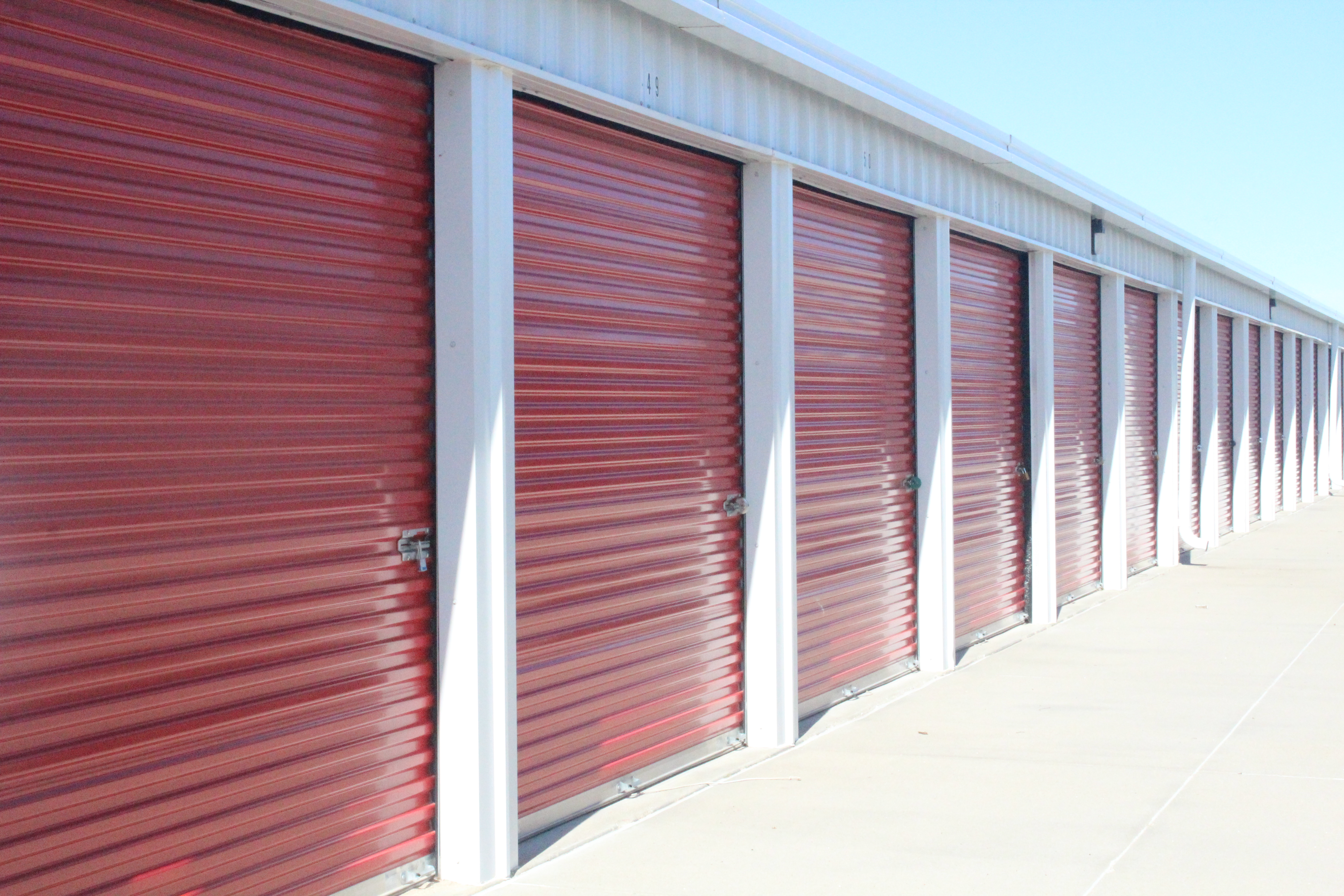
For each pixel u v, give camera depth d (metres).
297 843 4.28
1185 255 15.16
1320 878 4.76
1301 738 6.85
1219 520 18.52
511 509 4.85
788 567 6.86
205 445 3.96
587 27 5.40
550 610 5.43
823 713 7.64
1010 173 9.78
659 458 6.13
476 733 4.70
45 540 3.54
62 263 3.58
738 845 5.22
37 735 3.52
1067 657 9.38
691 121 6.10
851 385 8.05
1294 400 23.20
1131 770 6.29
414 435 4.72
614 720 5.85
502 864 4.82
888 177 8.08
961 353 9.67
